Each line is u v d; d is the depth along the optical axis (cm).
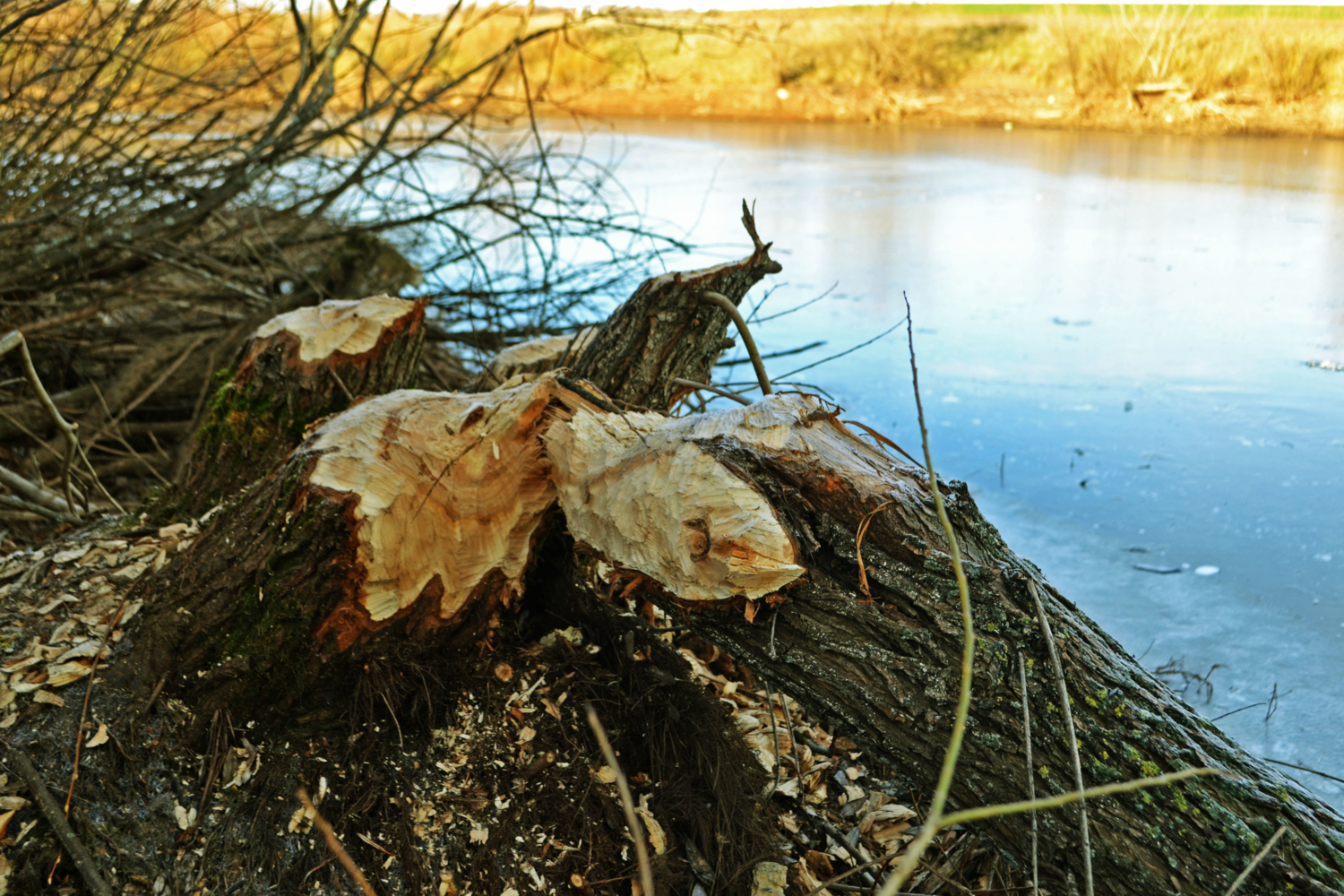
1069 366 601
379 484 215
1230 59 1471
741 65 1797
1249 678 308
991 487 452
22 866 186
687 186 1163
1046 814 166
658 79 639
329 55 509
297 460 221
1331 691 300
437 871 199
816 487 190
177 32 524
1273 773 166
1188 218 971
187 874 191
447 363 525
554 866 202
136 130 511
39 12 383
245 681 212
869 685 181
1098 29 1606
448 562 221
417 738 218
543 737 224
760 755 243
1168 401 539
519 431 231
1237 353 605
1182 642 329
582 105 1781
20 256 465
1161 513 420
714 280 277
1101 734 166
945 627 176
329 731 215
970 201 1091
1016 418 527
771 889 203
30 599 240
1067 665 172
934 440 506
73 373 493
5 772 197
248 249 539
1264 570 370
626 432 228
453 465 224
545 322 534
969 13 1830
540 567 252
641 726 230
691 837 213
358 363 283
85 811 194
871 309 729
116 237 460
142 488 438
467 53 980
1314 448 471
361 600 213
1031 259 851
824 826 228
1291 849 151
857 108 1778
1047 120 1641
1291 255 822
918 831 230
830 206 1075
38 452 430
